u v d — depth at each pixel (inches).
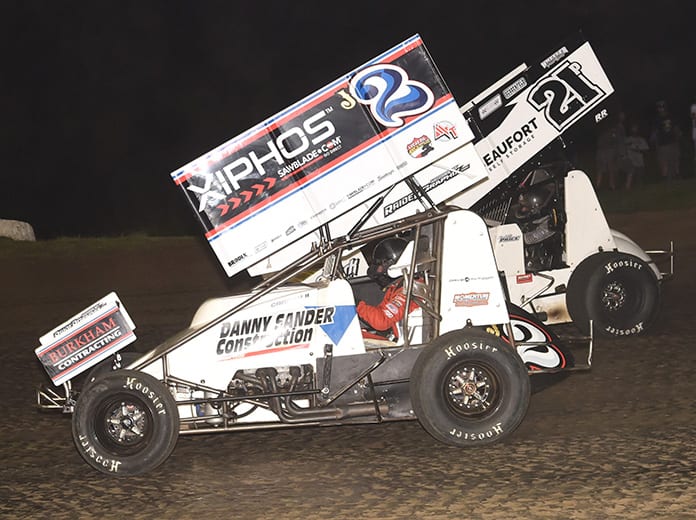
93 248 735.1
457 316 277.4
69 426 332.5
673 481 245.0
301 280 349.1
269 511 240.7
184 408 284.4
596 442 279.6
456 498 241.1
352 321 275.0
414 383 270.2
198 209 271.1
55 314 536.4
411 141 275.3
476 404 271.7
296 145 272.4
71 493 262.8
